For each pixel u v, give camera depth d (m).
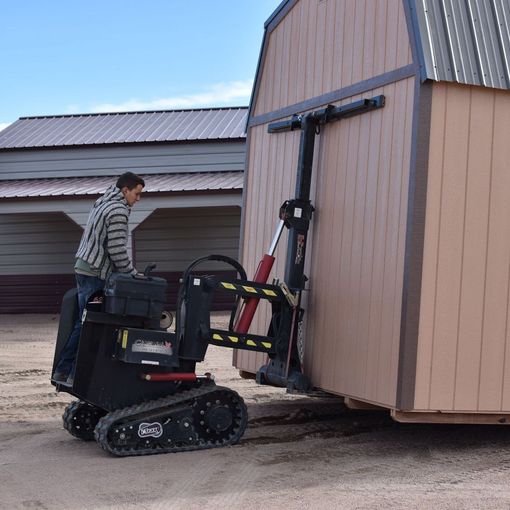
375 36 6.86
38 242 19.27
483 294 6.36
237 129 20.44
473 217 6.32
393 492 5.35
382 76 6.67
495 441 6.89
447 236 6.25
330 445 6.70
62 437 6.92
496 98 6.42
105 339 6.38
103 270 6.53
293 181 7.85
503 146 6.43
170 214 18.77
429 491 5.38
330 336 7.12
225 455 6.27
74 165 20.27
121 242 6.43
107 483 5.48
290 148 8.00
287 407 8.45
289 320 7.20
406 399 6.13
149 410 6.27
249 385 9.92
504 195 6.42
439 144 6.23
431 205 6.20
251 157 8.90
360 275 6.75
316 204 7.49
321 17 7.74
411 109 6.28
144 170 19.98
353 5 7.22
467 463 6.15
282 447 6.59
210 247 18.72
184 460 6.10
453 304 6.27
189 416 6.40
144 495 5.22
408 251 6.15
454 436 7.09
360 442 6.83
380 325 6.44
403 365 6.12
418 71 6.21
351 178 6.98
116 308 6.25
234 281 6.90
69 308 6.76
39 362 11.93
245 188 8.95
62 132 21.41
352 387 6.76
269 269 7.26
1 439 6.84
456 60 6.25
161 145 19.89
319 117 7.38
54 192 17.94
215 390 6.52
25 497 5.17
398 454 6.41
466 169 6.30
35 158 20.36
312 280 7.47
